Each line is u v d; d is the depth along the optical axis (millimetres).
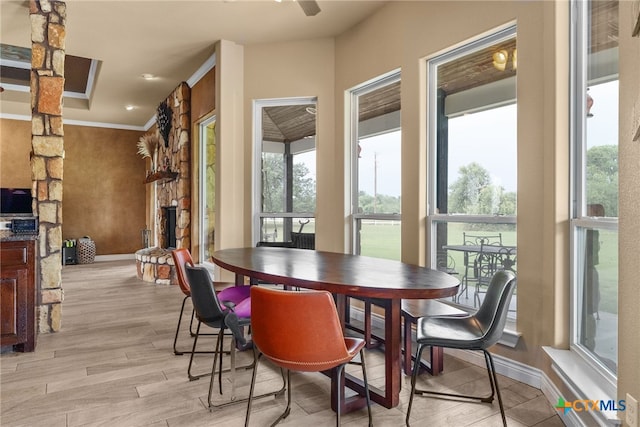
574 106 2352
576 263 2328
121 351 3121
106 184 8969
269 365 2854
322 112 4547
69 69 6320
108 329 3711
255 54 4801
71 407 2219
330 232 4477
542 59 2461
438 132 3369
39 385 2496
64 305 4664
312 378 2633
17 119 7984
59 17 3715
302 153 4762
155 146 7598
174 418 2107
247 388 2475
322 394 2402
